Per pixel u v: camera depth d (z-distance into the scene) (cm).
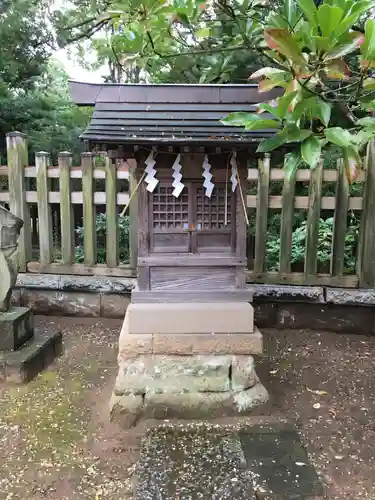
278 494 202
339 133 175
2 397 293
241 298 272
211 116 259
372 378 327
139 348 267
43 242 441
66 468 224
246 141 238
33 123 638
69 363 348
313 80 194
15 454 235
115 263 436
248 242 566
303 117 205
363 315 410
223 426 258
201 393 268
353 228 470
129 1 249
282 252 414
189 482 209
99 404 287
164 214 269
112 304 439
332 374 334
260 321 423
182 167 264
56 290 438
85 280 433
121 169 422
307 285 415
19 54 582
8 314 332
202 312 266
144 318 266
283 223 410
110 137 238
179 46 394
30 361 315
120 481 215
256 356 364
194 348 268
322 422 267
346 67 172
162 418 266
